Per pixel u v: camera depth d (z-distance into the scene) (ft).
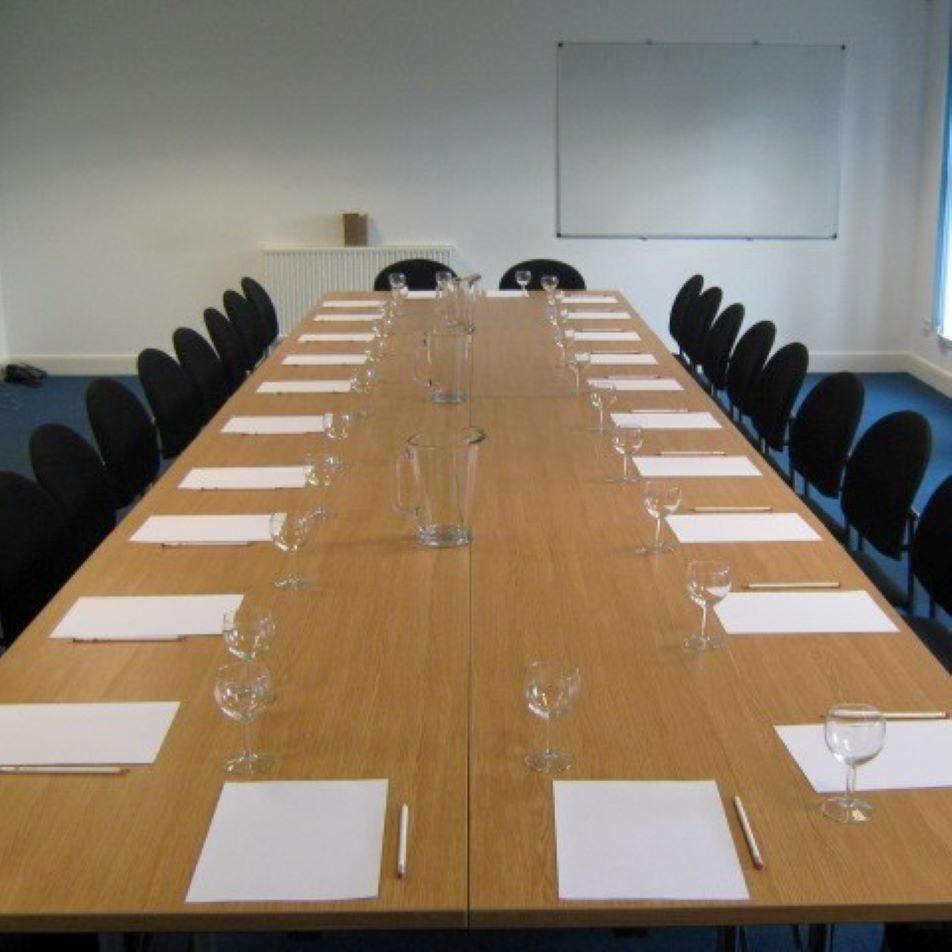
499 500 10.02
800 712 6.52
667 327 26.43
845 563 8.59
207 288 26.40
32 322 26.58
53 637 7.47
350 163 25.68
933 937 6.02
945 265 24.32
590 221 25.90
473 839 5.47
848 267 26.02
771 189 25.58
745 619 7.66
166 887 5.18
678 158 25.46
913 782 5.86
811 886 5.14
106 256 26.21
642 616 7.73
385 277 23.03
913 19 24.62
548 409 13.10
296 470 10.88
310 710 6.57
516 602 7.96
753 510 9.75
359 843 5.45
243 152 25.62
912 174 25.45
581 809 5.67
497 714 6.52
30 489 9.75
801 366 14.51
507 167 25.66
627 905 5.06
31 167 25.64
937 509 10.21
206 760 6.11
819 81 24.95
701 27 24.79
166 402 15.11
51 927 5.06
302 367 15.34
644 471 10.81
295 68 25.11
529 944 8.65
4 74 25.07
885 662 7.09
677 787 5.83
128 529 9.37
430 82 25.17
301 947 8.61
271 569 8.55
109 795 5.82
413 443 9.29
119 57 25.00
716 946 8.03
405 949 8.60
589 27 24.82
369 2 24.72
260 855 5.37
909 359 26.27
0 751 6.19
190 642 7.41
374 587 8.21
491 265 26.27
